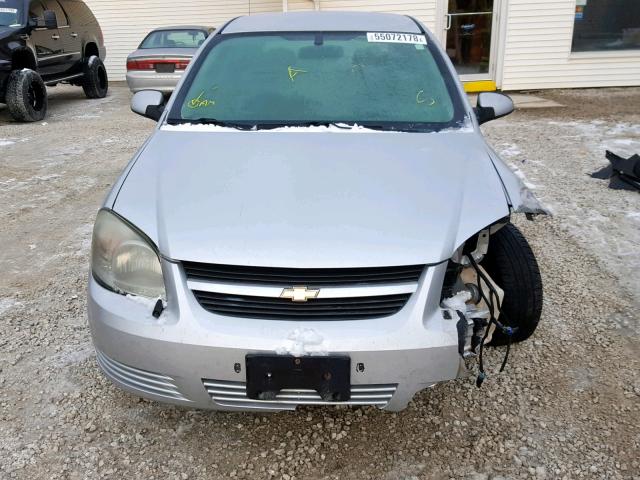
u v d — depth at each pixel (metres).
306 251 2.01
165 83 9.93
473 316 2.17
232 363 1.96
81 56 11.59
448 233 2.12
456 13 10.52
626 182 5.30
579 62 10.68
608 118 8.25
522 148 6.76
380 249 2.02
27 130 8.64
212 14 14.61
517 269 2.58
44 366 2.84
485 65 10.87
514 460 2.25
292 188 2.30
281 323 1.98
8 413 2.52
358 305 2.01
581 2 10.37
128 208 2.25
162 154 2.64
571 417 2.46
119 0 14.80
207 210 2.19
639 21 10.46
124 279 2.15
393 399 2.03
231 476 2.19
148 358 2.03
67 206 5.21
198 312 2.01
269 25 3.53
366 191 2.29
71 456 2.29
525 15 10.41
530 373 2.75
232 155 2.57
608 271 3.73
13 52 8.91
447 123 2.91
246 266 2.00
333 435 2.39
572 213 4.71
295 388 1.97
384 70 3.17
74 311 3.37
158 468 2.23
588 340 3.00
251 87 3.10
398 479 2.17
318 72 3.16
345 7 10.61
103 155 6.98
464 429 2.41
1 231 4.64
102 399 2.61
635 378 2.70
